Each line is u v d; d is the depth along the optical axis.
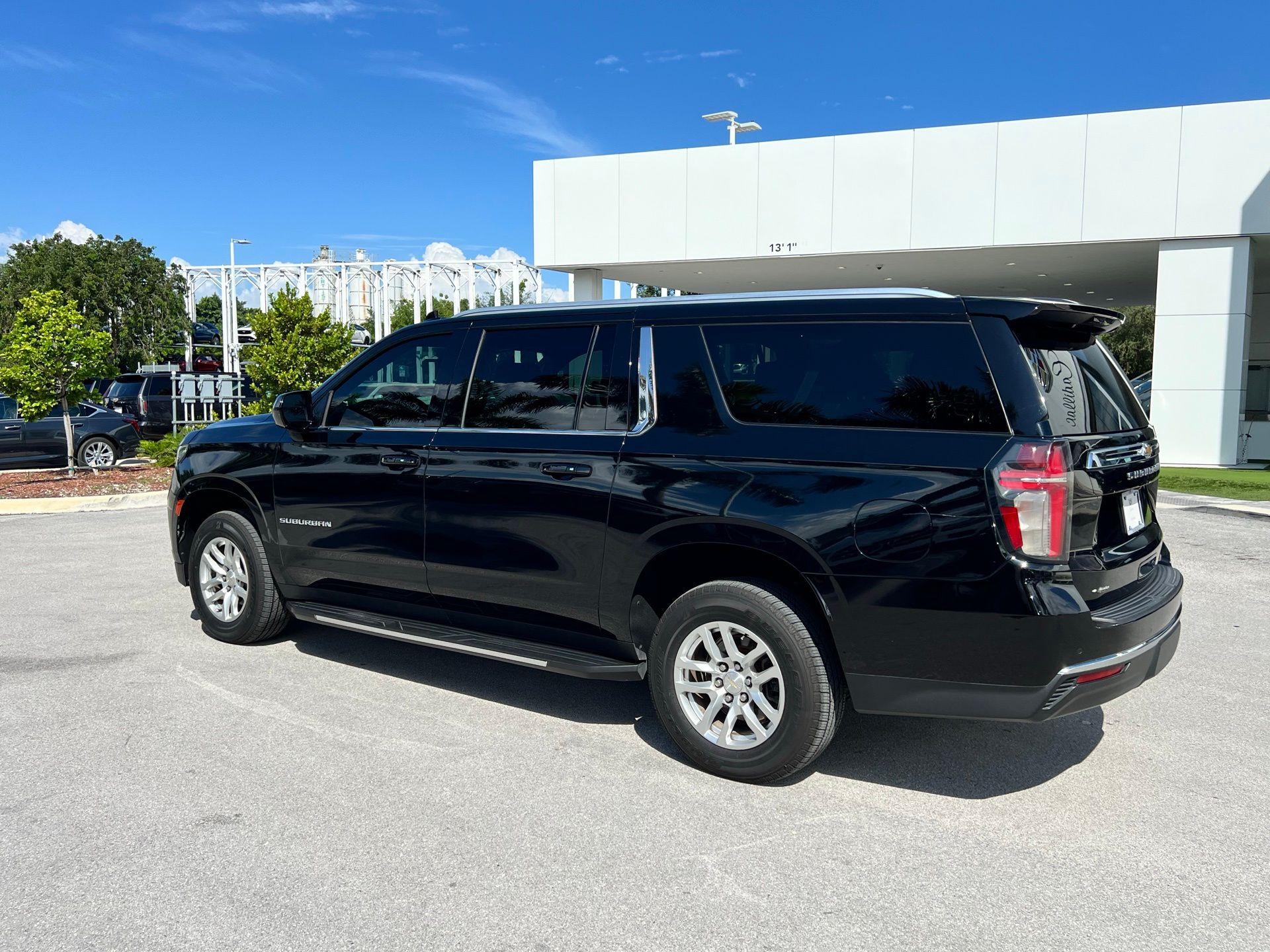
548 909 2.85
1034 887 3.00
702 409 3.87
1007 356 3.33
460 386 4.62
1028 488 3.20
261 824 3.38
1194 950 2.66
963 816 3.51
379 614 5.01
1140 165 17.86
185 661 5.34
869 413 3.52
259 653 5.54
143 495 12.23
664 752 4.10
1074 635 3.22
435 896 2.92
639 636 4.09
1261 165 17.11
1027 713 3.28
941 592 3.31
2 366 14.12
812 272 23.47
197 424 18.94
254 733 4.27
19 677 5.04
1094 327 3.71
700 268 22.89
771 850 3.23
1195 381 18.27
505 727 4.39
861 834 3.35
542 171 22.62
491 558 4.38
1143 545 3.80
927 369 3.45
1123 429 3.76
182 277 54.53
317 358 18.22
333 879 3.01
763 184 20.64
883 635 3.43
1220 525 10.54
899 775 3.88
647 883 3.01
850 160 19.86
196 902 2.88
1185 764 4.01
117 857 3.14
